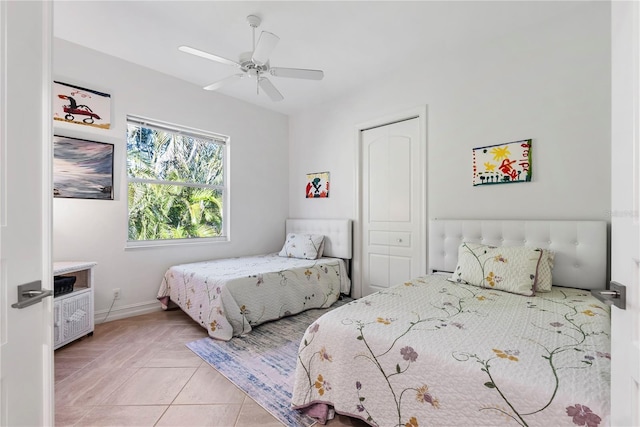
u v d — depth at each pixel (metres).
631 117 0.65
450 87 2.94
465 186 2.84
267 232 4.39
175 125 3.48
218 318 2.53
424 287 2.23
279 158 4.55
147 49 2.87
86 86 2.83
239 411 1.62
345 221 3.73
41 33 0.93
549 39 2.42
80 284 2.73
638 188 0.62
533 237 2.38
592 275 2.14
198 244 3.65
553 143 2.39
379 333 1.41
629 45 0.66
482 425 1.05
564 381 0.98
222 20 2.42
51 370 0.95
